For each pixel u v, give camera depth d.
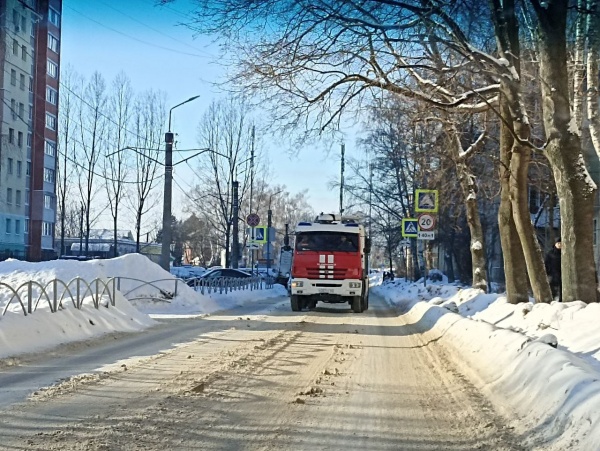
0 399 8.46
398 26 13.01
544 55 13.51
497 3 13.66
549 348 8.92
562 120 13.44
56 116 64.69
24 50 58.16
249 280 43.06
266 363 12.02
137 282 25.53
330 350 14.27
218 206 58.75
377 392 9.61
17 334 12.84
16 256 59.22
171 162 28.03
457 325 15.77
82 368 11.05
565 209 13.65
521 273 18.81
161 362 11.86
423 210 27.33
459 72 16.88
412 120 21.03
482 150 28.08
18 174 59.31
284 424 7.53
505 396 8.74
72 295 17.91
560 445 6.11
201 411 8.02
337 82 17.86
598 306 12.34
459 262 48.06
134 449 6.34
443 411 8.41
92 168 53.38
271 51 15.88
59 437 6.67
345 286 26.22
